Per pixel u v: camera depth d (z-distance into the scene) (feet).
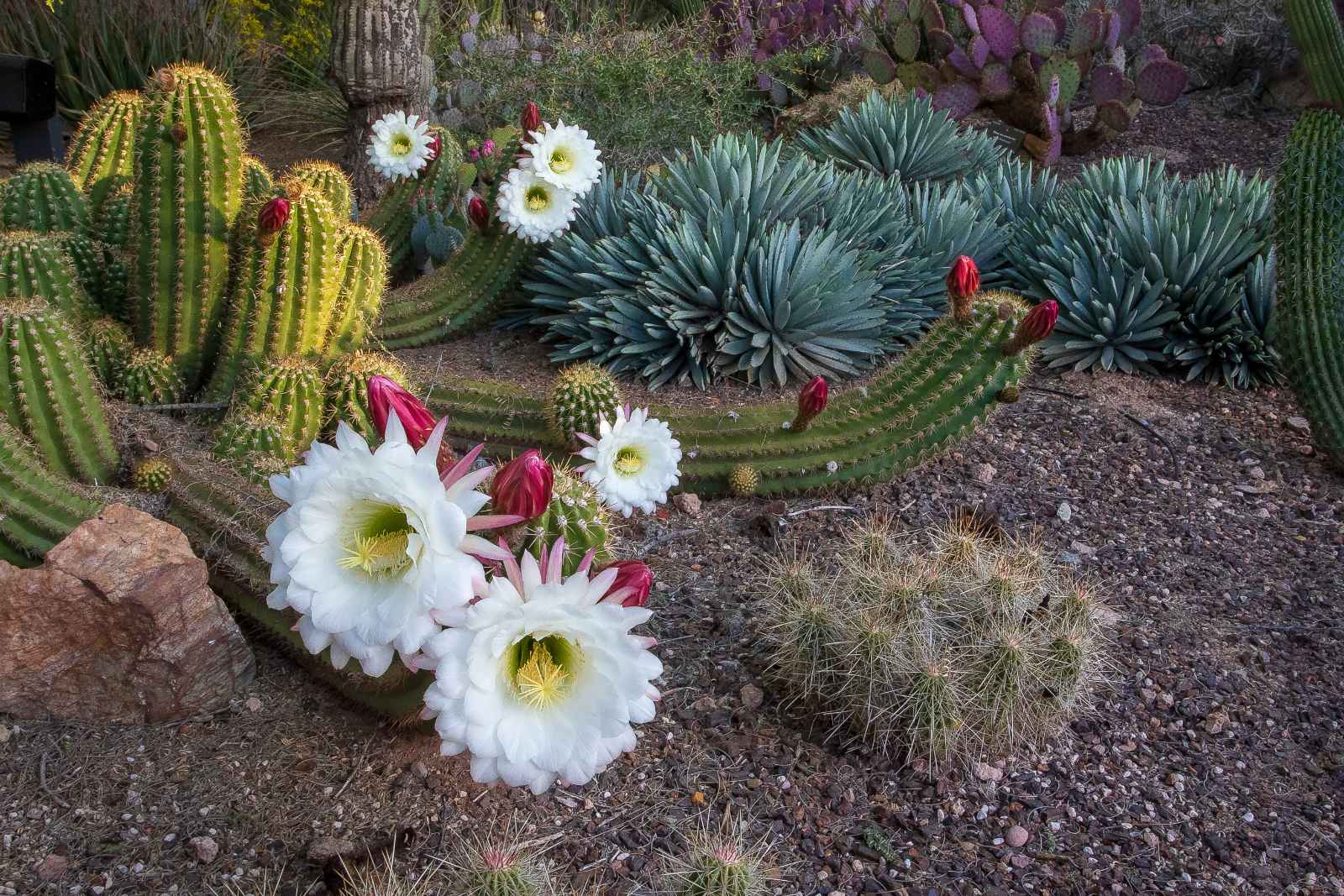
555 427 11.85
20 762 7.91
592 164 14.69
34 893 7.01
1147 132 25.29
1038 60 22.54
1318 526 12.99
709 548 11.54
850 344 15.46
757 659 9.82
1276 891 7.98
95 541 7.95
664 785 8.42
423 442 6.14
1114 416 15.28
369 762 8.28
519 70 23.12
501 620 5.48
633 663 5.68
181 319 11.56
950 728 8.55
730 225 15.43
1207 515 13.08
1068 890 7.84
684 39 25.07
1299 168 13.79
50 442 9.78
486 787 8.18
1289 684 10.23
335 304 11.68
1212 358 16.49
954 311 11.82
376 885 7.10
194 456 9.92
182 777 7.97
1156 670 10.27
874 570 9.47
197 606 8.19
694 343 14.87
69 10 24.50
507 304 16.57
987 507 12.73
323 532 5.70
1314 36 13.48
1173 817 8.59
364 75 20.25
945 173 20.47
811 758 8.84
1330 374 13.84
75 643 8.03
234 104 11.21
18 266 10.71
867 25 26.40
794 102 26.58
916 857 8.01
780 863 7.83
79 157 14.02
